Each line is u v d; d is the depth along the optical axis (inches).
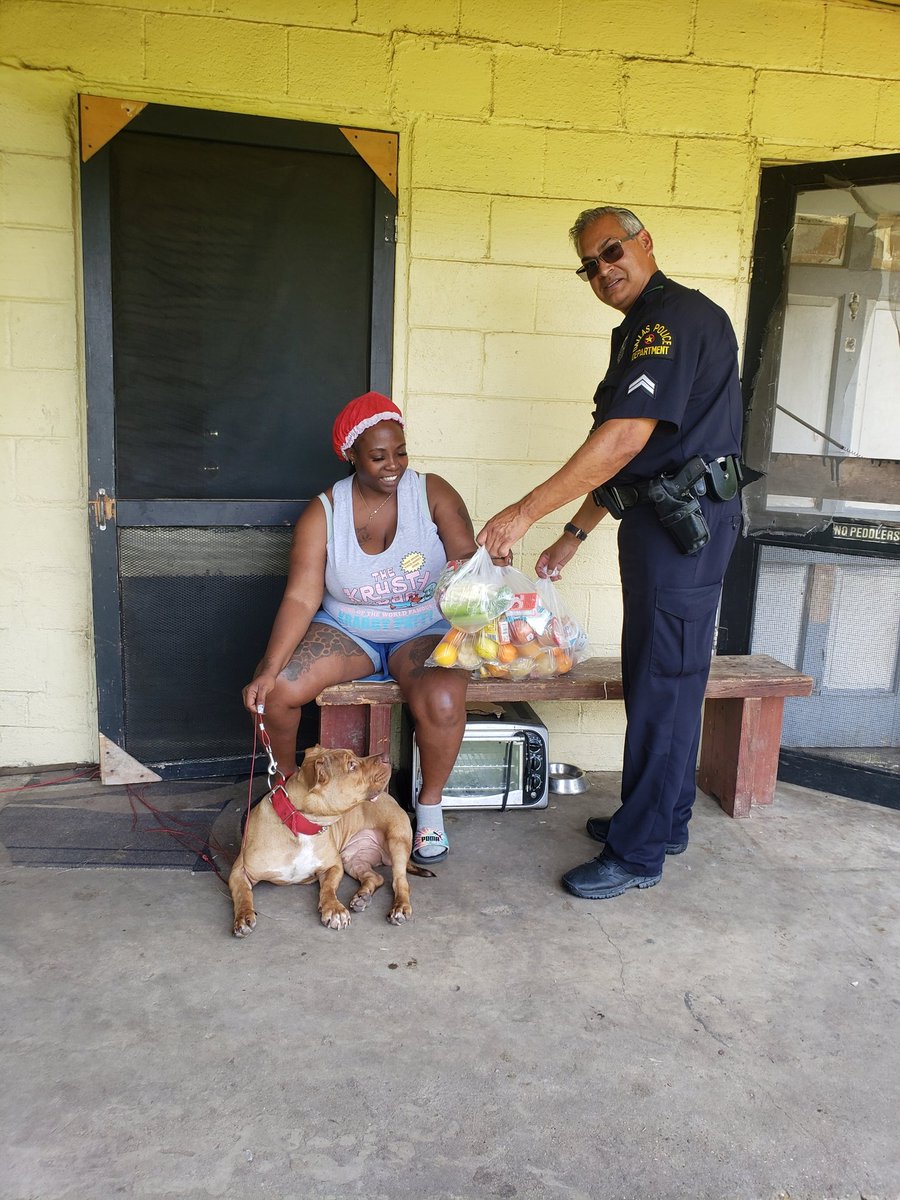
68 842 117.2
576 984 91.7
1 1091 74.8
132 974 90.7
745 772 130.6
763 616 144.9
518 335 136.8
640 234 102.6
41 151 123.0
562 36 130.3
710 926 103.1
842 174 130.6
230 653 137.0
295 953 95.2
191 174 125.1
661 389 95.5
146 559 131.6
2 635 133.5
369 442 109.8
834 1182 69.3
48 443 129.4
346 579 116.6
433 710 111.1
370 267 132.5
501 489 140.8
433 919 102.6
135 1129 71.5
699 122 134.7
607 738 147.9
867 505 136.1
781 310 137.2
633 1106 75.9
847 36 135.0
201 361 130.0
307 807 98.7
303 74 126.3
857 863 119.3
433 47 128.1
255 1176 67.6
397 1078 78.0
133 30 121.8
